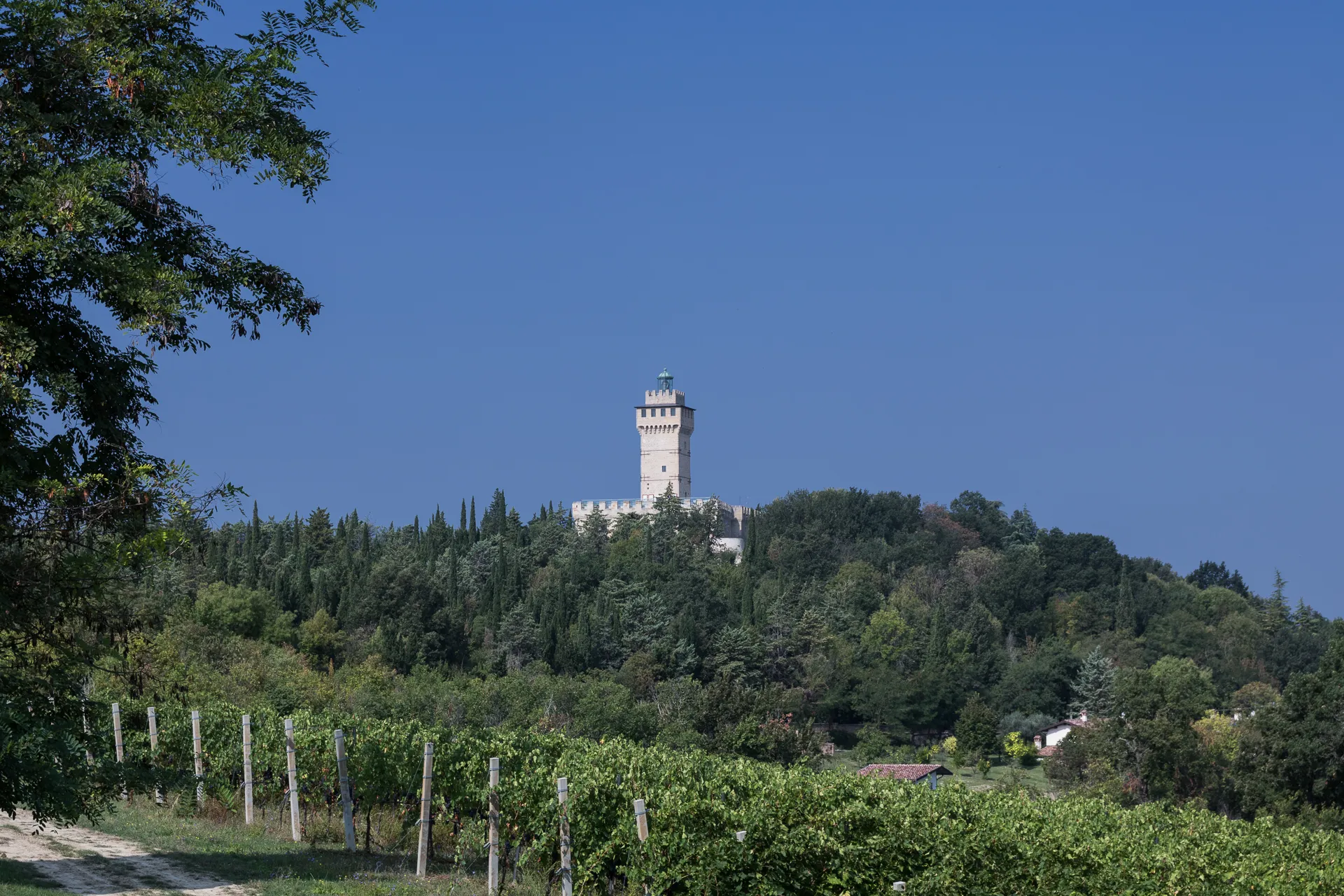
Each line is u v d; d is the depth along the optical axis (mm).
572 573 195875
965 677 170250
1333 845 22891
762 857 18891
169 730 35688
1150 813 24594
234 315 22312
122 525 19156
